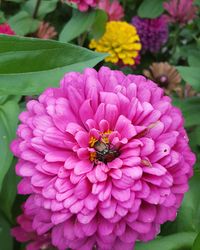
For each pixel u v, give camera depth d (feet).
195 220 0.58
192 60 0.86
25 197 0.62
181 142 0.47
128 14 1.11
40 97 0.49
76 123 0.48
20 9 0.94
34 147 0.45
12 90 0.51
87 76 0.49
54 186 0.44
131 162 0.45
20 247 0.62
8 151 0.52
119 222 0.45
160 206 0.46
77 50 0.51
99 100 0.48
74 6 0.80
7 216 0.60
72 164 0.45
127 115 0.48
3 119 0.55
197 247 0.49
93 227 0.44
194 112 0.73
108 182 0.45
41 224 0.47
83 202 0.43
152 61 1.05
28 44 0.50
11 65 0.50
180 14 0.96
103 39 0.89
